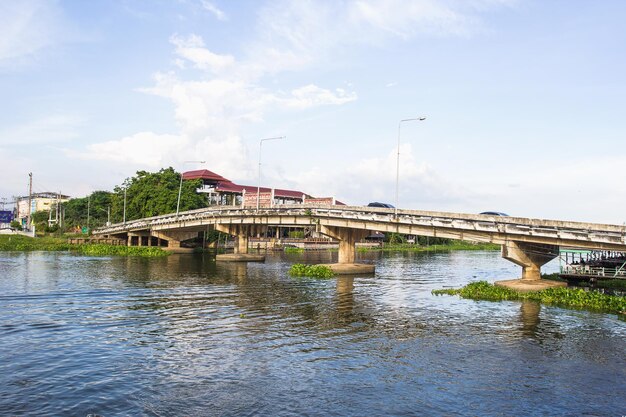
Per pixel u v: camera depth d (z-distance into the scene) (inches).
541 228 1594.5
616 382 747.4
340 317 1197.1
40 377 714.2
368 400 655.8
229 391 674.2
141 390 670.5
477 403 656.4
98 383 693.9
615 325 1126.4
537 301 1467.8
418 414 616.1
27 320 1096.2
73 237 4505.4
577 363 837.8
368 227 2138.3
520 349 918.4
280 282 1898.4
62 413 587.8
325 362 816.3
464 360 845.8
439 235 1892.2
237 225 3144.7
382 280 2089.1
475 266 3102.9
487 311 1299.2
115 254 3235.7
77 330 1008.2
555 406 651.5
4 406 605.6
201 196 4308.6
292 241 5059.1
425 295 1601.9
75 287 1626.5
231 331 1023.0
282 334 1005.8
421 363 823.7
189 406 620.7
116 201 4761.3
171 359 813.2
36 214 6343.5
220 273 2203.5
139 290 1596.9
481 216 1722.4
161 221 3449.8
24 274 1950.1
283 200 5438.0
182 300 1411.2
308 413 608.7
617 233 1443.2
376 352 883.4
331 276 2196.1
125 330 1015.6
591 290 1670.8
